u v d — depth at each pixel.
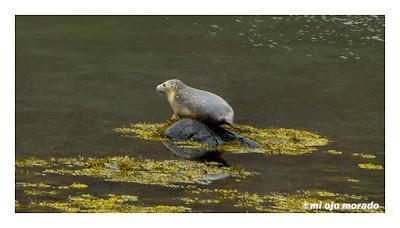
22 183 46.53
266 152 53.25
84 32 85.94
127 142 53.84
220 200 45.28
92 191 45.78
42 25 88.38
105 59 75.44
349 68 75.25
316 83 70.12
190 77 69.94
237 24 90.56
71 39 82.75
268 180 48.53
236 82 69.19
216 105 54.81
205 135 54.31
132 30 87.38
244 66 74.31
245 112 61.19
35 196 44.84
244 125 58.16
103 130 56.12
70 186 46.34
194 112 55.25
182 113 55.94
